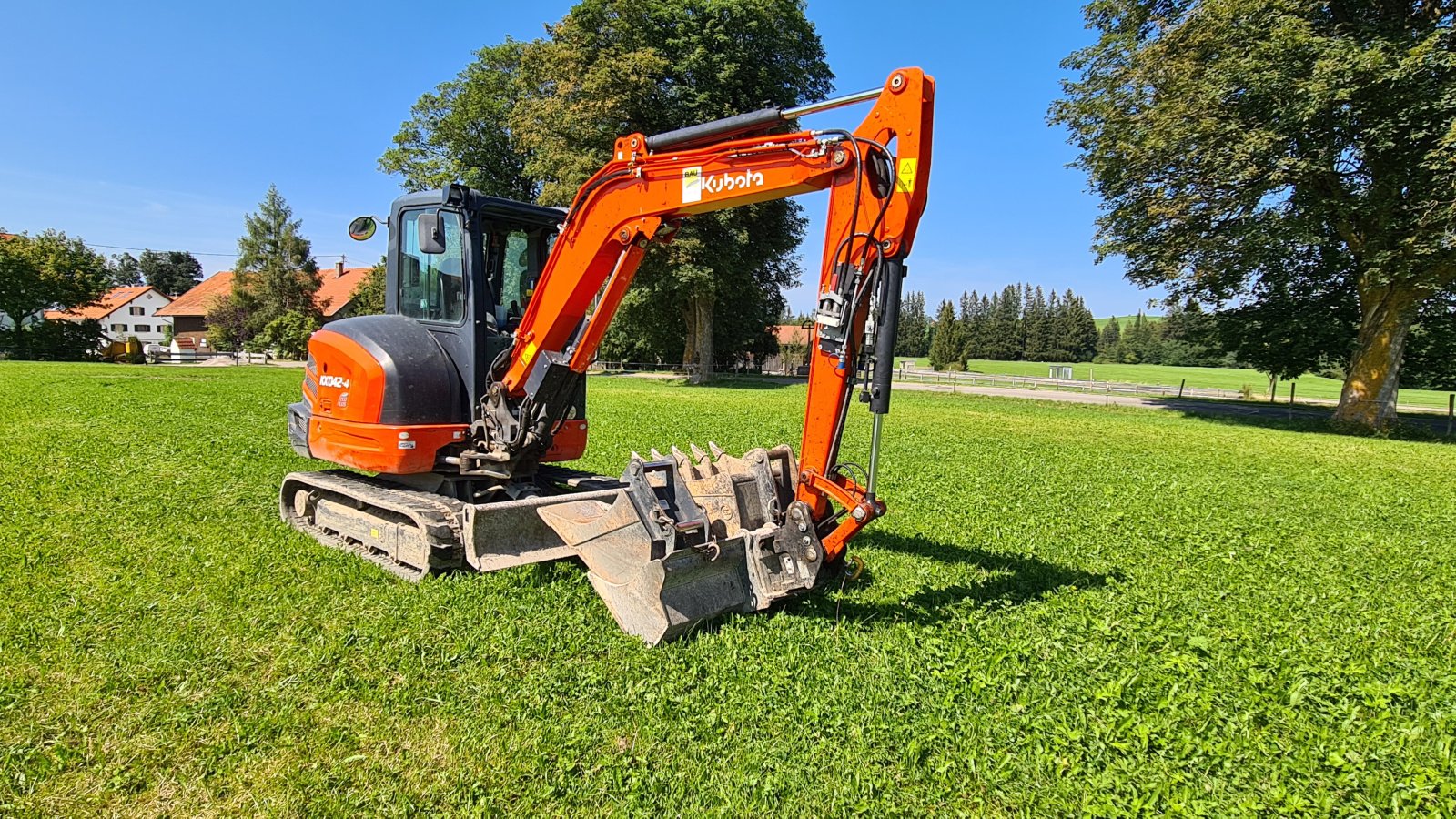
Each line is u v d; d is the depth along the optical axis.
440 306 6.92
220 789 3.38
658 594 4.87
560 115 30.14
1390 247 20.89
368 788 3.41
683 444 13.74
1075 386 45.91
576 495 6.36
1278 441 19.23
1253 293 26.25
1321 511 10.01
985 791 3.51
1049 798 3.44
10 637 4.70
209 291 77.75
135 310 83.75
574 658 4.67
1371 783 3.55
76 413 15.64
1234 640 5.25
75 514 7.53
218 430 13.65
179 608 5.28
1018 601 5.96
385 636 4.89
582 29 29.77
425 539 5.87
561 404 6.39
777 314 53.19
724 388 35.03
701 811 3.29
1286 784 3.58
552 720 3.98
